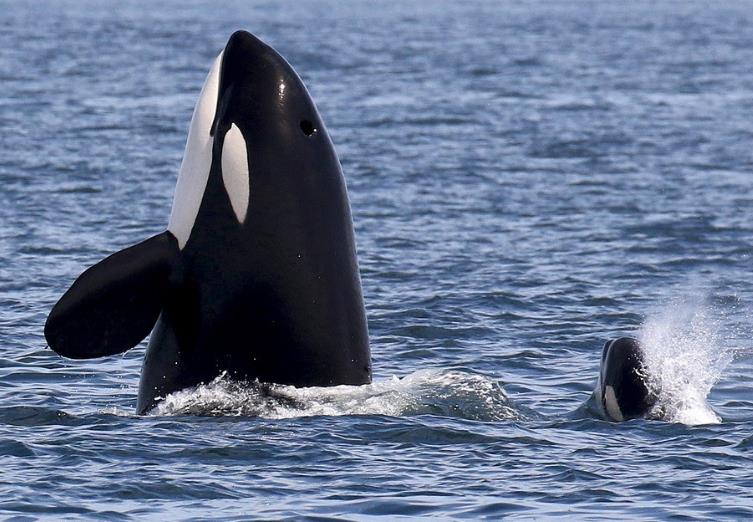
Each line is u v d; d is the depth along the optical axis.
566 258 105.75
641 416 56.16
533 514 45.31
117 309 50.91
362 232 116.31
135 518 44.66
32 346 74.81
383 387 55.53
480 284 94.88
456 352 74.94
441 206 131.62
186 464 49.31
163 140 179.88
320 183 52.72
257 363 52.84
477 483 48.12
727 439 53.22
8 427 54.16
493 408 56.16
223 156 52.41
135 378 67.94
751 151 176.62
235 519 44.66
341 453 50.47
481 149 176.75
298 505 45.81
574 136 191.25
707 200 136.62
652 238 114.94
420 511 45.50
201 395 52.94
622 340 58.09
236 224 52.22
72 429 53.47
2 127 189.38
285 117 52.66
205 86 53.97
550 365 71.94
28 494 46.53
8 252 103.88
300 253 52.31
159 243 52.38
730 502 46.28
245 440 51.12
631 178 152.88
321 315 52.72
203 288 52.47
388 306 86.75
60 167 152.12
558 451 51.59
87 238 111.00
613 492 47.34
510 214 127.44
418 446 51.47
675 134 194.75
